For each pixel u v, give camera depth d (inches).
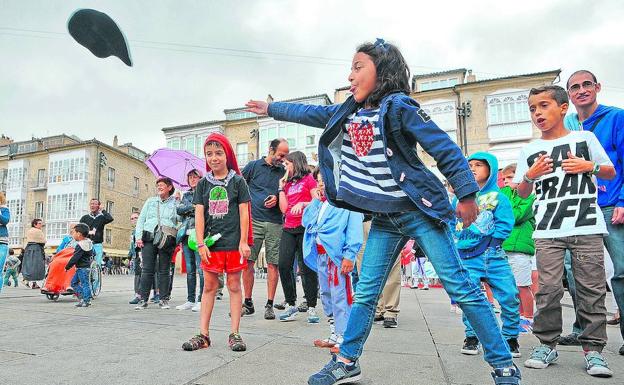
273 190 197.6
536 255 115.2
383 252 83.2
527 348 131.9
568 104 119.0
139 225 230.1
